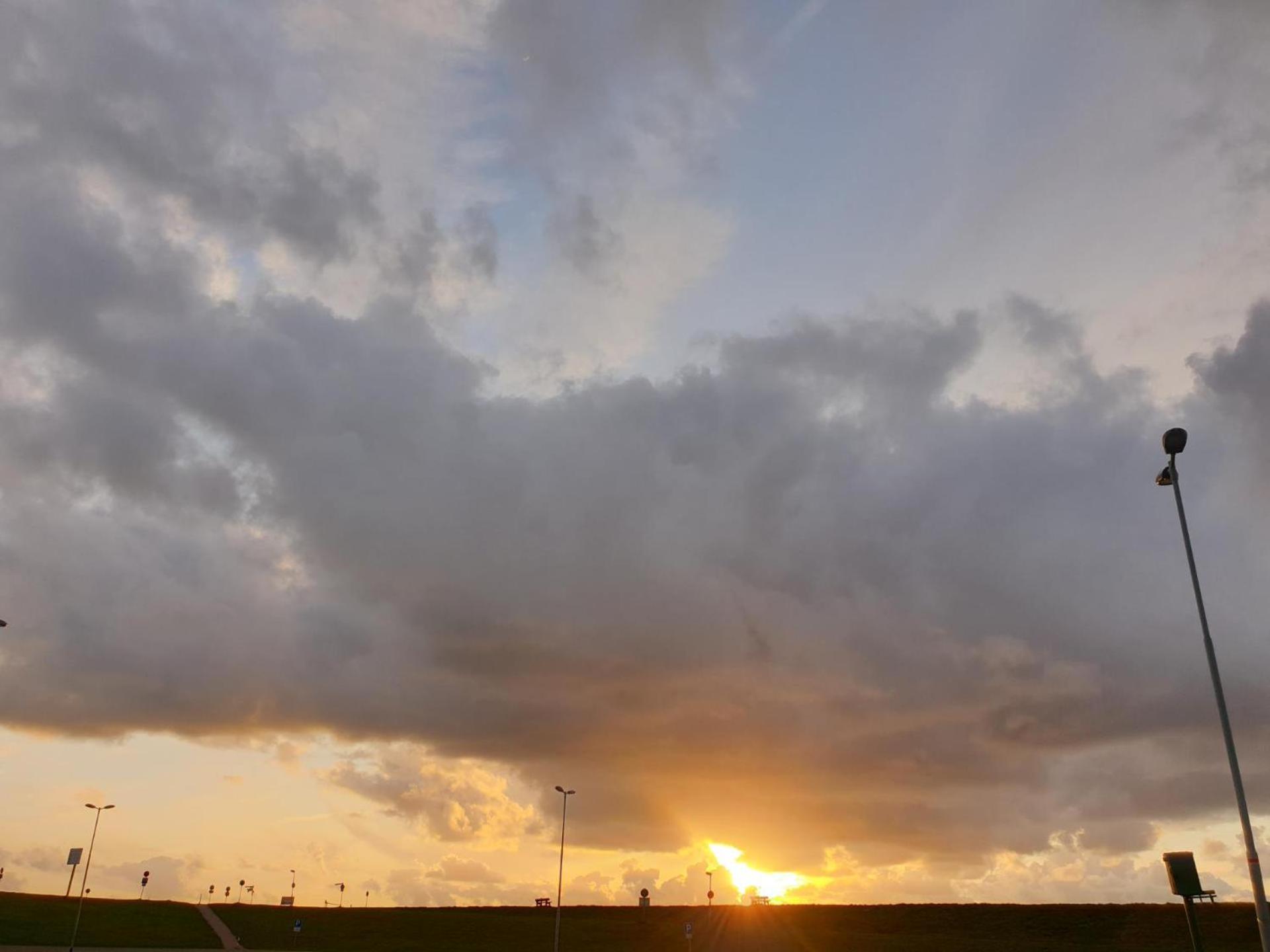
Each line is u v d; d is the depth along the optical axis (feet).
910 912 575.79
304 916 590.14
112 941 442.91
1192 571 114.11
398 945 465.47
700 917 592.60
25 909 534.37
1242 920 485.15
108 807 392.06
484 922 569.64
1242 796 103.76
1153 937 468.75
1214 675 109.50
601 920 595.88
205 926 526.16
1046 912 542.57
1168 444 116.88
